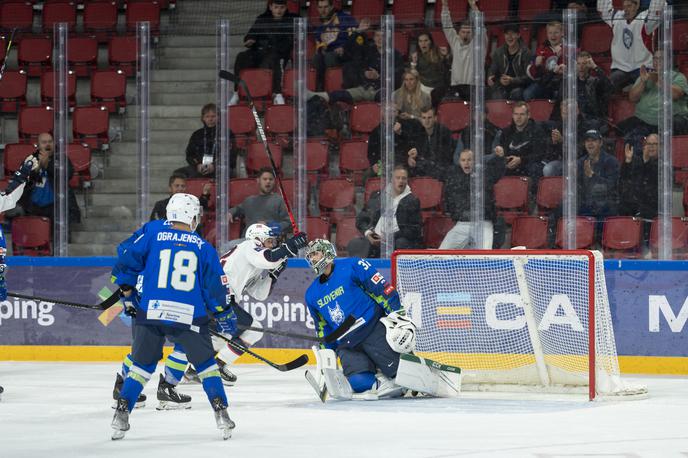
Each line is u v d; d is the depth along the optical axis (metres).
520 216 24.69
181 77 28.72
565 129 24.69
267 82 27.14
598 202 24.30
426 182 25.03
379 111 26.17
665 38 24.59
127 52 28.42
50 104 28.69
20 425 14.91
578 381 18.89
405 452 12.23
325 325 18.19
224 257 19.95
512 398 18.14
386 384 18.05
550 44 25.41
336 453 12.20
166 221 14.13
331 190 25.75
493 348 19.59
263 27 26.88
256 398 18.22
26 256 25.34
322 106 26.17
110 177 27.50
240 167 26.75
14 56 30.12
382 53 25.84
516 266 18.62
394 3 33.16
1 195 19.59
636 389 18.00
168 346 24.70
